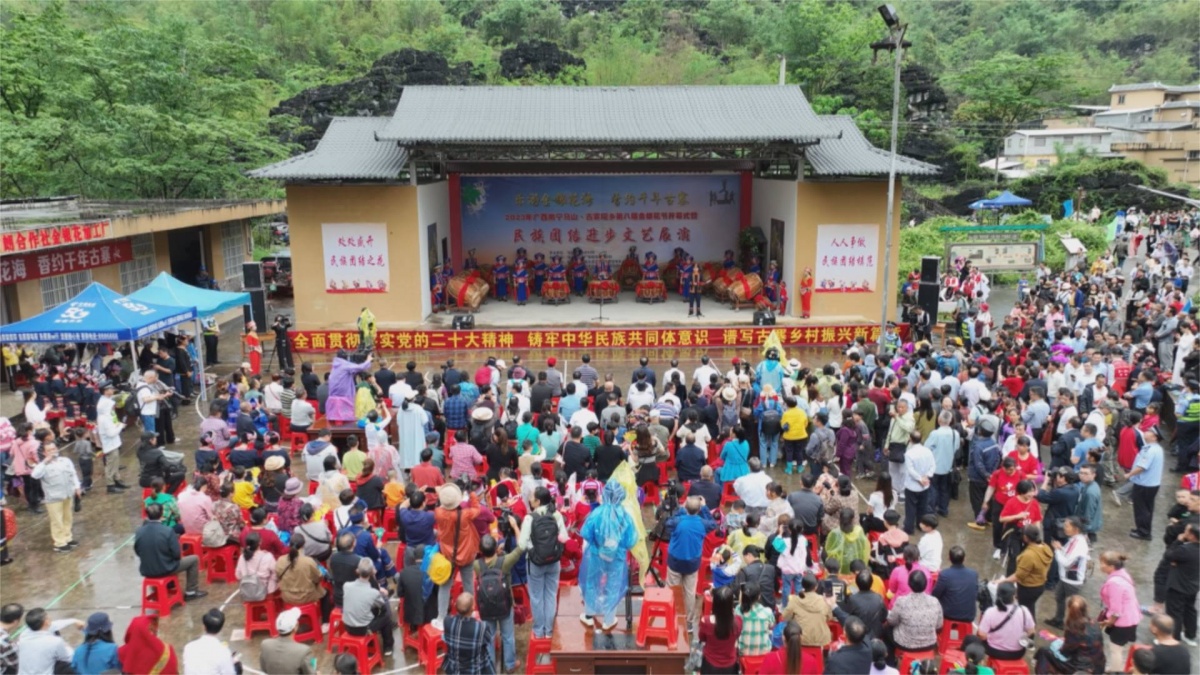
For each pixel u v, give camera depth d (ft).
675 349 85.46
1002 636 28.71
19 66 97.25
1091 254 140.36
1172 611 32.30
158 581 35.86
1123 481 50.26
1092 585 39.06
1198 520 32.96
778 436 53.06
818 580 29.86
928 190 182.91
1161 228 146.51
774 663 26.23
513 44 224.53
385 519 42.09
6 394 66.28
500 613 30.81
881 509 36.99
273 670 26.50
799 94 99.35
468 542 32.32
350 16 234.58
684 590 34.27
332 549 34.99
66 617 36.86
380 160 92.32
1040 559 32.01
